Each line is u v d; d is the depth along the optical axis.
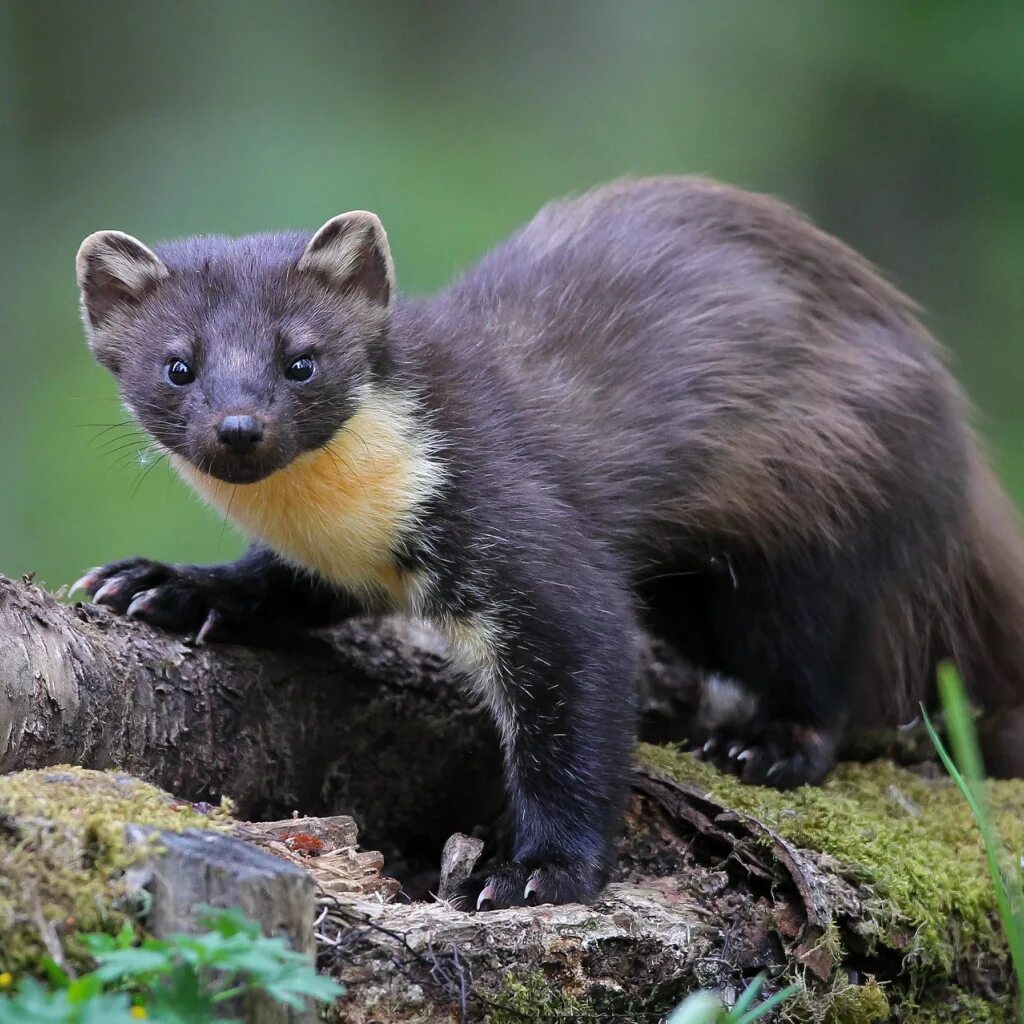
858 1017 8.58
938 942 8.96
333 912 7.10
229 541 20.19
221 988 5.95
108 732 8.83
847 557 11.03
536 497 9.39
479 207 22.27
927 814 10.48
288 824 7.93
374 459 9.33
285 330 9.34
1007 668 12.44
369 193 22.23
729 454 10.64
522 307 10.55
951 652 12.14
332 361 9.37
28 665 8.27
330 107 23.89
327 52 24.62
